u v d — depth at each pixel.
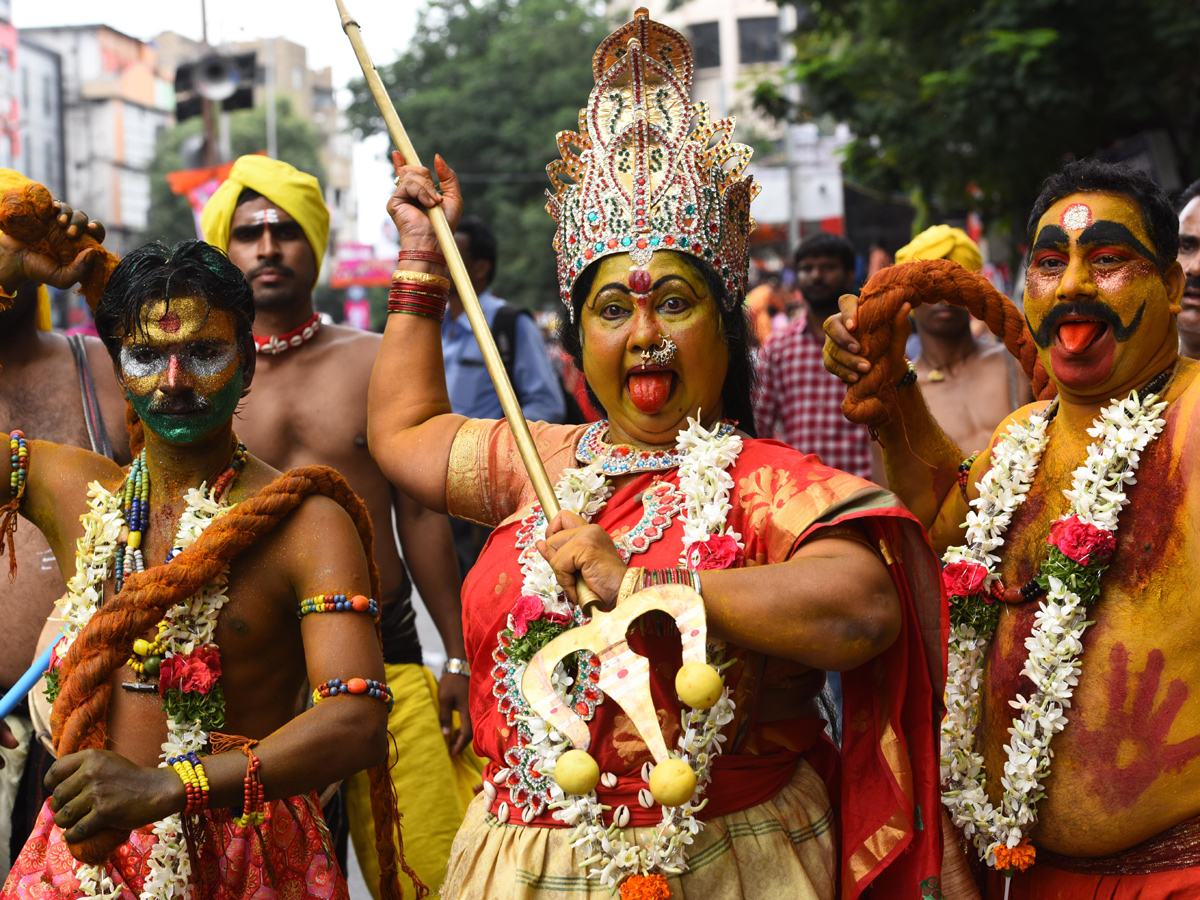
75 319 36.75
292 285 4.03
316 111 82.31
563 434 2.62
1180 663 2.33
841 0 14.09
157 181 53.47
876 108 13.13
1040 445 2.60
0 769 3.38
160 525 2.61
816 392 6.25
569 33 41.47
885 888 2.33
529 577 2.33
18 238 2.80
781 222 26.98
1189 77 12.17
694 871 2.22
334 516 2.53
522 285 38.47
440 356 2.81
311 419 3.96
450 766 3.87
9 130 51.78
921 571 2.33
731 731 2.27
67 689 2.38
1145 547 2.37
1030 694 2.48
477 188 40.56
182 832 2.44
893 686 2.29
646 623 2.26
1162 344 2.45
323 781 2.36
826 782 2.54
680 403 2.44
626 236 2.41
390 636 3.87
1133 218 2.40
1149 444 2.41
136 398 2.51
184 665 2.43
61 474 2.73
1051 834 2.45
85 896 2.45
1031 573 2.56
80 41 61.81
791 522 2.25
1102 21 11.51
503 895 2.28
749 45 54.19
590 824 2.23
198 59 18.08
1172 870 2.35
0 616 3.35
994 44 11.47
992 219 15.12
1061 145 12.41
